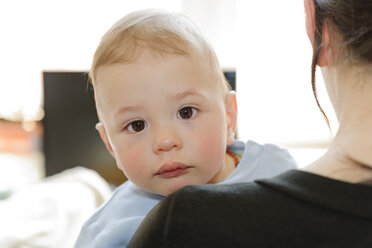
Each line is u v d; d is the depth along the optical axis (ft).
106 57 2.43
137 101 2.31
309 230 1.45
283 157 2.84
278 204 1.54
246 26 7.69
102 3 8.37
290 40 7.55
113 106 2.40
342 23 1.56
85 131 7.09
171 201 1.71
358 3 1.50
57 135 7.14
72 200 5.66
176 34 2.44
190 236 1.57
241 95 7.79
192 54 2.41
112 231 2.59
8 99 8.58
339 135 1.66
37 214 5.47
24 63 8.63
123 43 2.43
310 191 1.52
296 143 7.66
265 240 1.48
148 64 2.32
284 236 1.47
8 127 8.36
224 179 2.79
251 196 1.60
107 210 2.79
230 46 8.03
